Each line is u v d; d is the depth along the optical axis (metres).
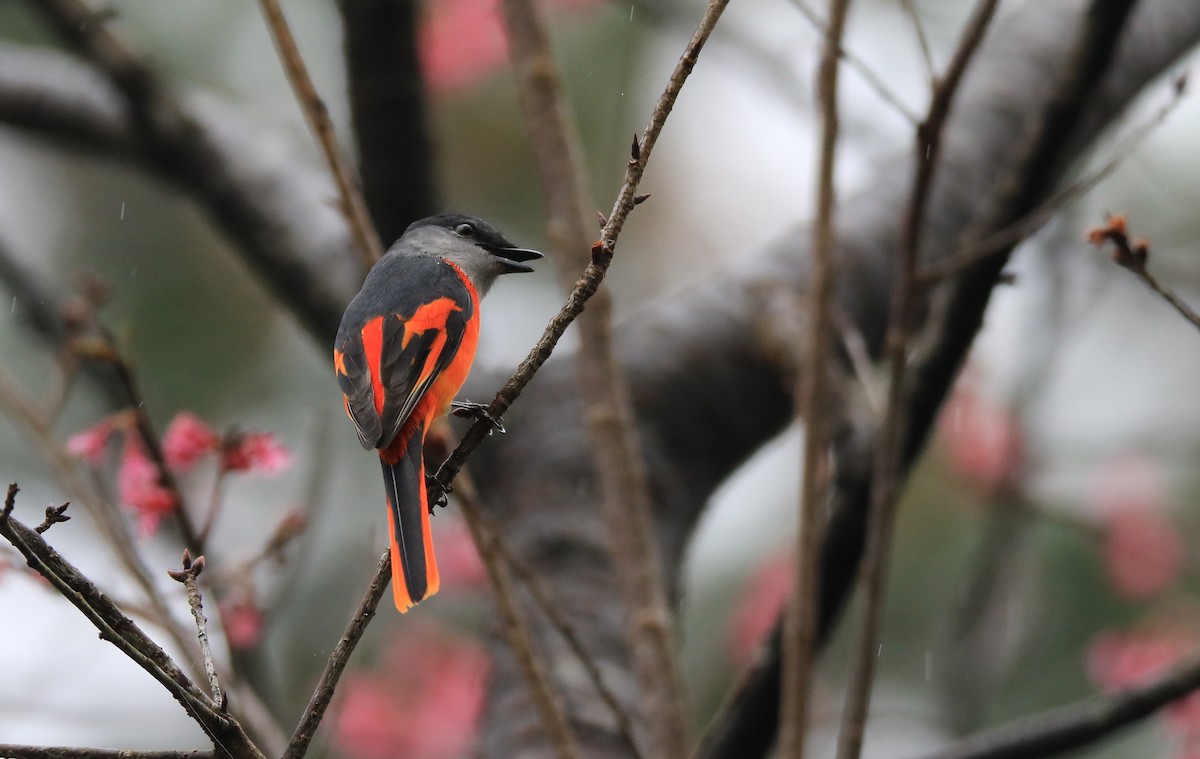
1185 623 12.28
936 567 13.08
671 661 7.12
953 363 8.10
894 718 12.66
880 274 10.82
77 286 9.84
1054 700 12.09
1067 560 12.62
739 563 13.47
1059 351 12.72
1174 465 13.41
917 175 7.00
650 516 9.60
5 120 11.66
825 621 8.50
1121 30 7.60
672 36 13.01
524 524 9.62
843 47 7.21
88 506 8.27
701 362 10.08
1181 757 11.41
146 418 8.43
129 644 4.79
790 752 6.15
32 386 12.60
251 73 13.79
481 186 13.86
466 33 13.27
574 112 13.52
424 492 7.04
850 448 8.41
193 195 11.37
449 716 12.29
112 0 13.48
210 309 13.70
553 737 6.71
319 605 12.27
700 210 15.21
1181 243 14.13
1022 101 12.04
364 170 9.67
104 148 11.66
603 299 7.77
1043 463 12.74
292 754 5.06
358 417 7.63
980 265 7.79
